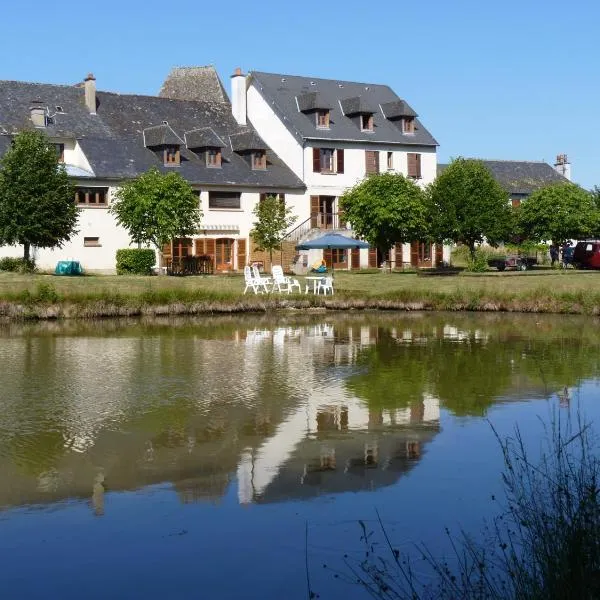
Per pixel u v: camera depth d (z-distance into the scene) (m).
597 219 61.50
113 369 18.80
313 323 29.69
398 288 39.22
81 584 7.80
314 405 15.02
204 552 8.45
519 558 7.80
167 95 71.44
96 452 11.88
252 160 56.97
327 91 63.25
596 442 12.05
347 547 8.52
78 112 53.97
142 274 48.66
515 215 57.59
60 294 31.73
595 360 20.27
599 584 5.90
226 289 37.09
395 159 62.34
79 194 49.22
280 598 7.48
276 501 9.88
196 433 12.98
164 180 46.59
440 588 7.10
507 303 33.94
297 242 56.47
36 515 9.45
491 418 13.99
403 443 12.41
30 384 16.86
